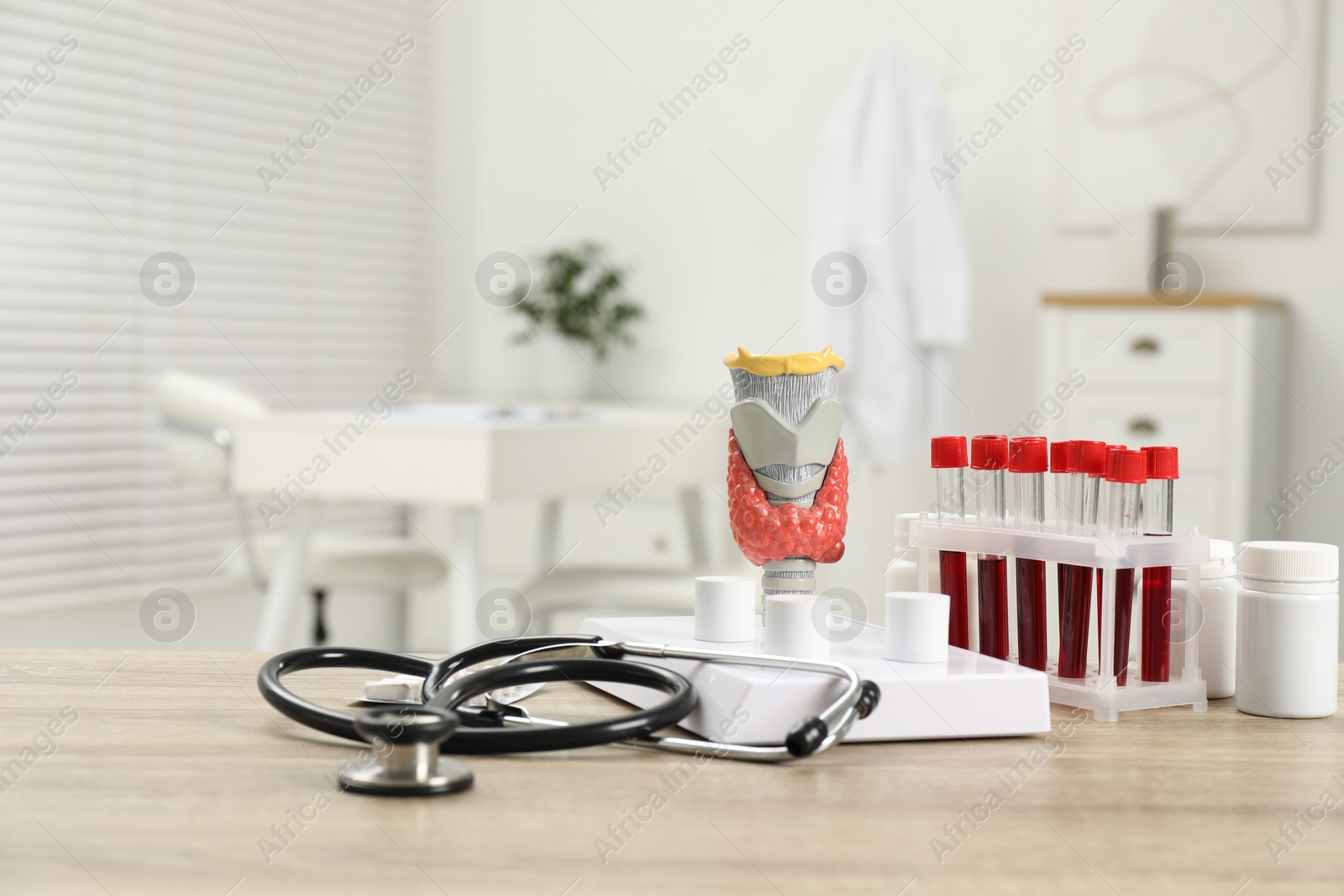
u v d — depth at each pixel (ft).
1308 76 9.96
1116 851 1.49
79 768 1.79
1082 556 2.28
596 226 12.37
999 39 10.77
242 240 10.91
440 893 1.33
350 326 12.05
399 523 12.79
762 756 1.91
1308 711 2.26
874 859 1.46
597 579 7.38
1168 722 2.22
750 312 11.75
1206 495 8.82
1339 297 9.95
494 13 12.71
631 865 1.42
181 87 10.29
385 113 12.34
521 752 1.90
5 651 2.81
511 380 12.83
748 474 2.37
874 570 10.01
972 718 2.06
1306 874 1.42
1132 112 10.43
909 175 9.58
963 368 10.94
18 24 9.10
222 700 2.28
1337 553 2.31
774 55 11.56
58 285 9.39
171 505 10.25
